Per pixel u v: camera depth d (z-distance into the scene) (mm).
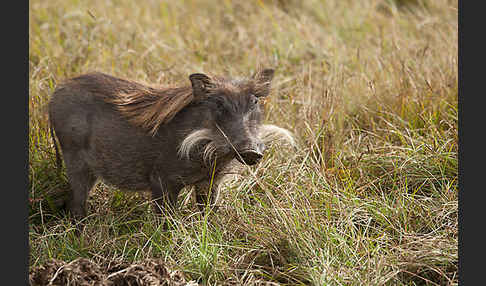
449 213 11477
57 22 20719
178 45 19500
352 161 13461
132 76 16562
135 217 12375
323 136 13734
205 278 10180
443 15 20844
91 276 9430
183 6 23484
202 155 11062
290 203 11625
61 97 12031
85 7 21281
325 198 11883
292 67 18406
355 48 18859
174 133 11242
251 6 23250
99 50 17984
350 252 10539
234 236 11289
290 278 10367
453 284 9602
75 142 11930
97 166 12000
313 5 22828
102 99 11773
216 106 10672
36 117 14172
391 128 14398
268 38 19938
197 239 10977
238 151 10375
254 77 11477
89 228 11586
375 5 22078
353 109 15492
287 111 15039
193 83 10750
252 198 12367
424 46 18031
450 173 12719
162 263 9680
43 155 13367
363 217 11648
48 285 9125
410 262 10266
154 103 11469
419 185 12836
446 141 13281
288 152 13578
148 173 11742
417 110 14727
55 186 13016
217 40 20344
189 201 12750
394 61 16844
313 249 10438
